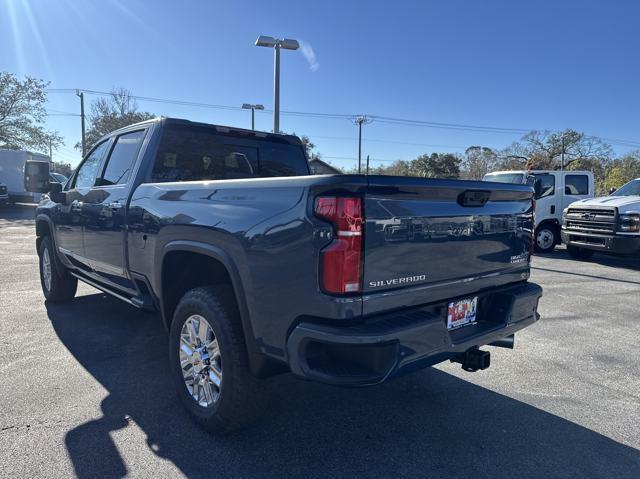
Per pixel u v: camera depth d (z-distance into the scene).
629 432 3.18
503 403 3.57
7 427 3.04
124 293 4.32
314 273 2.34
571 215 10.82
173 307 3.59
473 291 3.04
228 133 4.55
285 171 5.09
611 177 52.84
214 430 2.97
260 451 2.87
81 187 5.04
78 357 4.28
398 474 2.67
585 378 4.07
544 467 2.77
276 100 18.11
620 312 6.25
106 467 2.65
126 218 3.88
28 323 5.25
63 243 5.34
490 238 3.11
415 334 2.46
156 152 4.07
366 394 3.69
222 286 3.07
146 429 3.07
